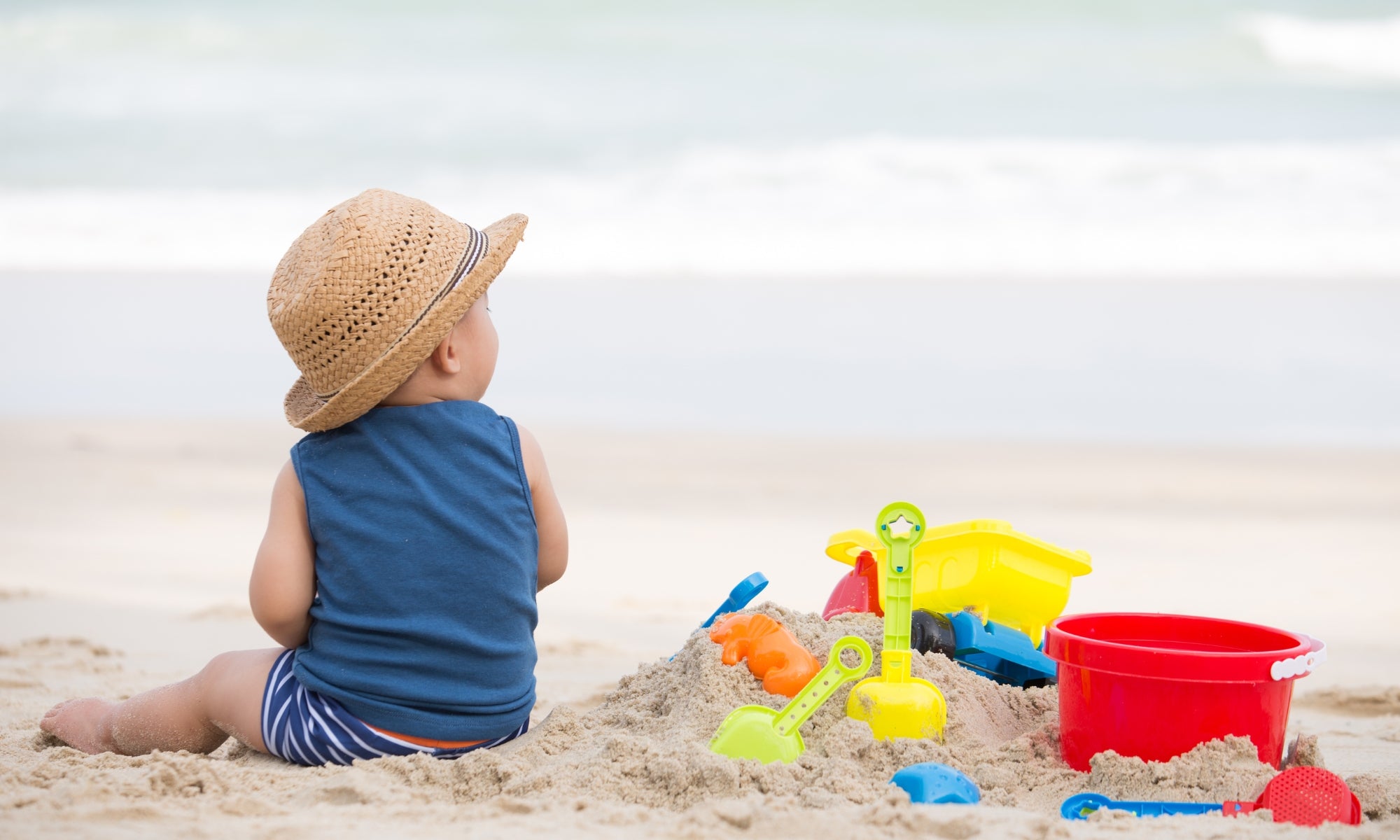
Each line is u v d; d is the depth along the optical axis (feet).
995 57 82.84
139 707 11.10
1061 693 10.87
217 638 18.40
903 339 48.06
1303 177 65.05
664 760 9.74
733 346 47.57
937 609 13.00
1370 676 16.93
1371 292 52.03
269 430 38.60
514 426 11.34
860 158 68.13
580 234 60.13
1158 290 53.11
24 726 12.32
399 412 10.83
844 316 50.93
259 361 46.73
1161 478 33.17
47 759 10.79
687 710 10.98
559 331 49.03
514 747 10.99
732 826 8.73
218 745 11.34
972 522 12.74
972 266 56.70
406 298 10.30
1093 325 49.26
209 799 9.30
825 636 12.00
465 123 72.84
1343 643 19.12
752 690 11.17
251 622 19.62
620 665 17.20
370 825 8.80
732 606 12.46
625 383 43.42
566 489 31.99
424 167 67.41
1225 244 57.62
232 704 10.80
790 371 44.73
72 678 15.20
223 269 57.26
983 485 32.48
